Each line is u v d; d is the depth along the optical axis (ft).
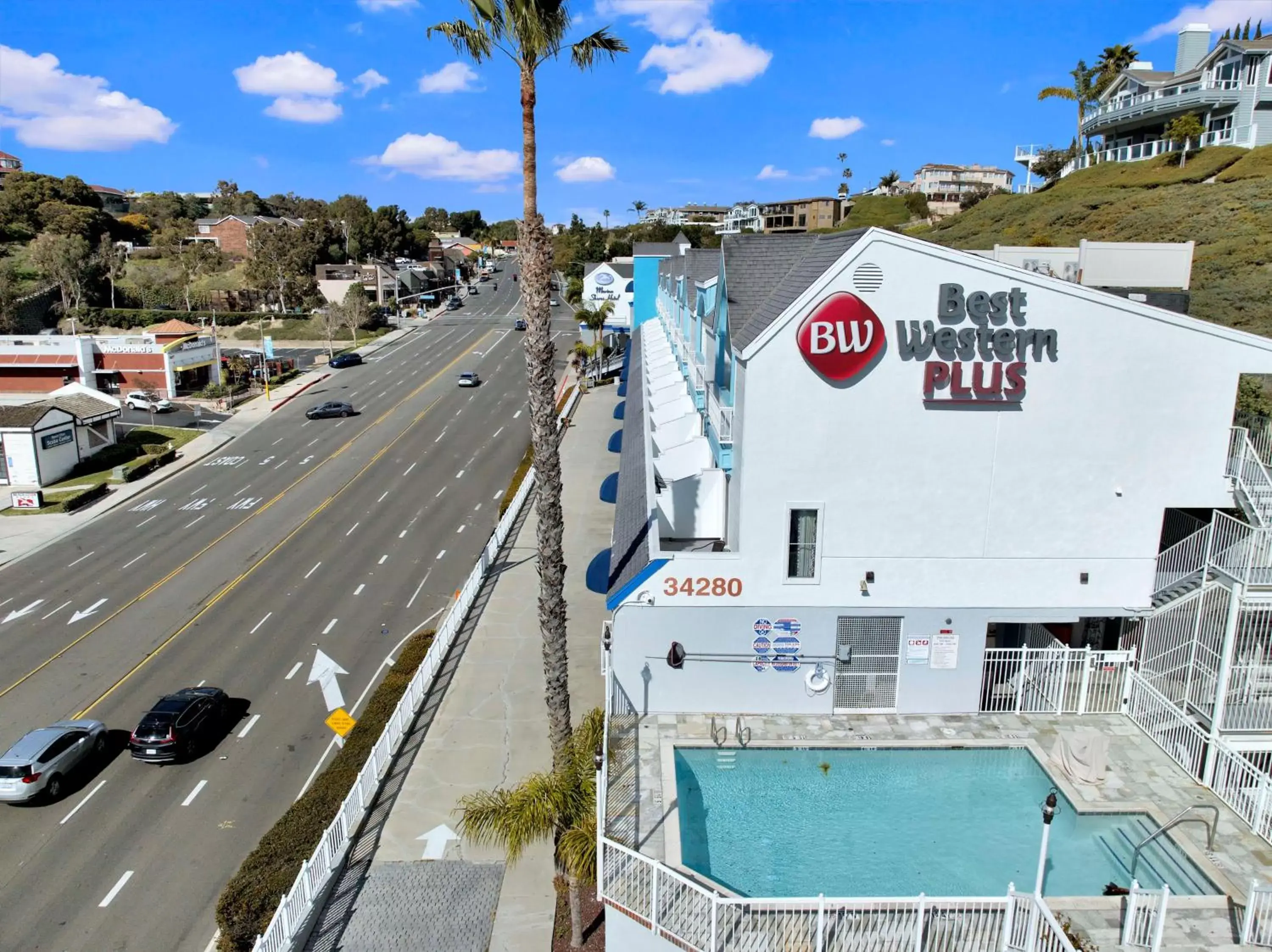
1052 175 330.75
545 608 55.98
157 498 151.23
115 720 81.20
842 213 583.58
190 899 58.39
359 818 60.85
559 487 55.26
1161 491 59.93
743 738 59.16
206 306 381.40
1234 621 52.13
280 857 55.06
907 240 55.72
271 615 104.01
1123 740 59.06
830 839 49.80
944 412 58.44
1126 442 59.11
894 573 60.80
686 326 105.50
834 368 57.41
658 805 51.11
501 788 62.39
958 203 573.33
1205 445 59.26
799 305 56.54
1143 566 61.00
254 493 152.97
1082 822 51.01
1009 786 55.21
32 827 65.92
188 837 64.75
